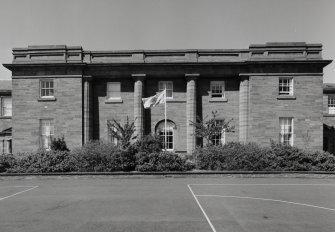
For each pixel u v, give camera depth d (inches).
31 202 419.5
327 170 674.2
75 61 958.4
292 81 932.6
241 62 929.5
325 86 1167.0
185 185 553.3
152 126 971.9
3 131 1063.6
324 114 1125.1
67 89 949.2
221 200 424.2
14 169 671.8
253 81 930.1
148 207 383.9
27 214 355.3
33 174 649.6
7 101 1132.5
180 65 949.8
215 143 950.4
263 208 378.0
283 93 936.9
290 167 677.9
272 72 929.5
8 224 315.9
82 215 348.2
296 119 921.5
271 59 928.3
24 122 949.8
